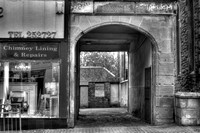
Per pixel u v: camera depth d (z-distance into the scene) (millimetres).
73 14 12102
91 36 16703
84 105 34375
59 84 11781
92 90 34781
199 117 11586
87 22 12125
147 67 14156
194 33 13133
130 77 19922
